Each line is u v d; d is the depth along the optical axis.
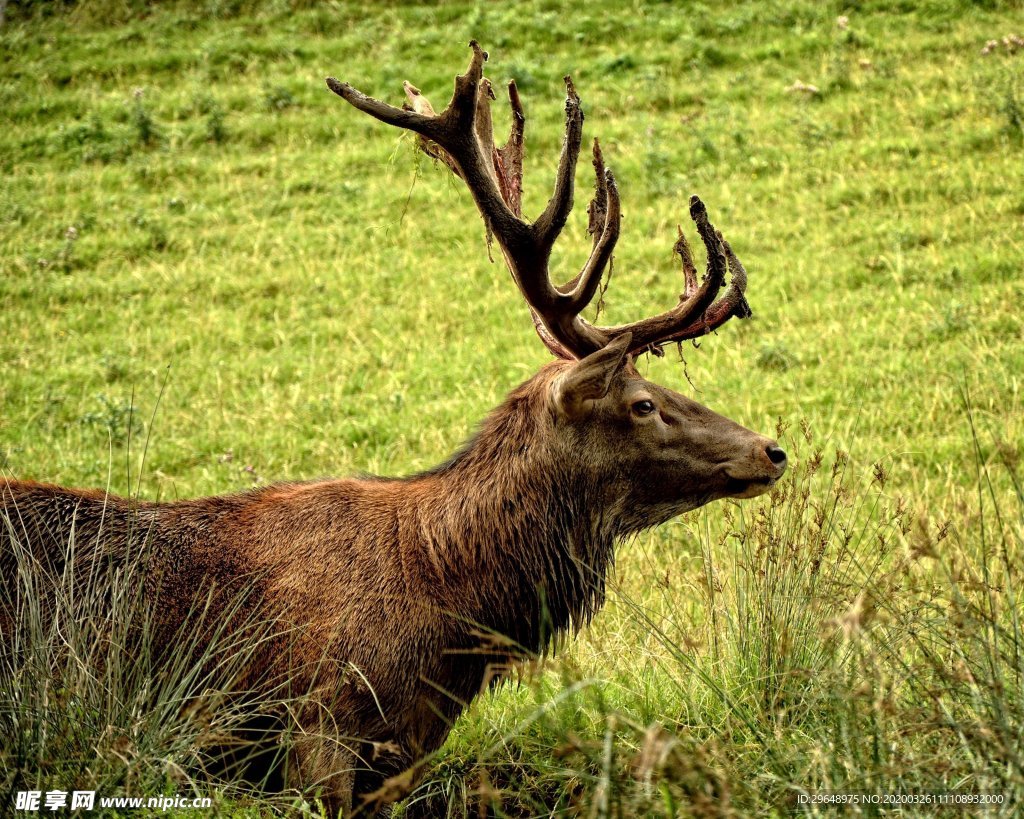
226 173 61.44
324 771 15.28
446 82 66.69
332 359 44.44
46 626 15.47
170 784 14.16
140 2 78.69
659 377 39.59
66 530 16.36
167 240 55.47
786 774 13.83
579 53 69.38
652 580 24.83
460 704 16.50
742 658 18.08
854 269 47.12
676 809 12.85
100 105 68.06
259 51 72.62
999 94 57.69
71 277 52.56
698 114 61.44
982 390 36.19
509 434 17.20
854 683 14.91
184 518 16.88
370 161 61.31
